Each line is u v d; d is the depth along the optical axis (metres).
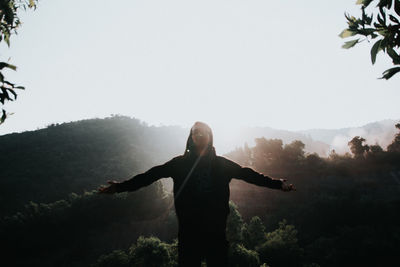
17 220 73.00
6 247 67.69
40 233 71.88
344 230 59.94
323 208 71.38
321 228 67.75
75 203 77.94
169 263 40.06
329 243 57.47
